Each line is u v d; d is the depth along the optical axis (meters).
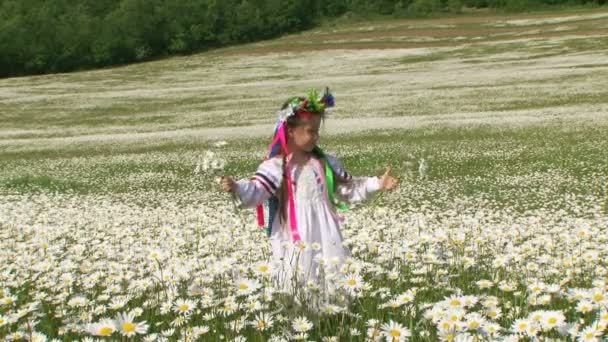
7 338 3.28
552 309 3.60
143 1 79.75
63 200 14.41
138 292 4.49
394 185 4.62
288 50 69.38
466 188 14.34
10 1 83.94
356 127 25.58
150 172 19.19
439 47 60.38
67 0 86.50
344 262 4.12
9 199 15.04
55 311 4.07
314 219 4.44
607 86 31.02
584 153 17.44
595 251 5.44
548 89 31.83
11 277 5.04
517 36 62.53
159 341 3.20
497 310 3.31
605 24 63.62
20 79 63.25
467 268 4.85
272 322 3.28
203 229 8.59
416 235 6.32
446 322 2.90
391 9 94.88
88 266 5.45
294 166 4.50
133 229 8.99
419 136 22.48
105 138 28.11
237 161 19.80
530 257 5.64
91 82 55.94
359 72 48.50
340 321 3.54
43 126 33.81
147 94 44.81
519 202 12.60
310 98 4.42
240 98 39.47
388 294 3.92
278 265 4.20
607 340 2.72
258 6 86.19
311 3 92.88
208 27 81.56
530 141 19.97
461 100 31.11
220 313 3.66
